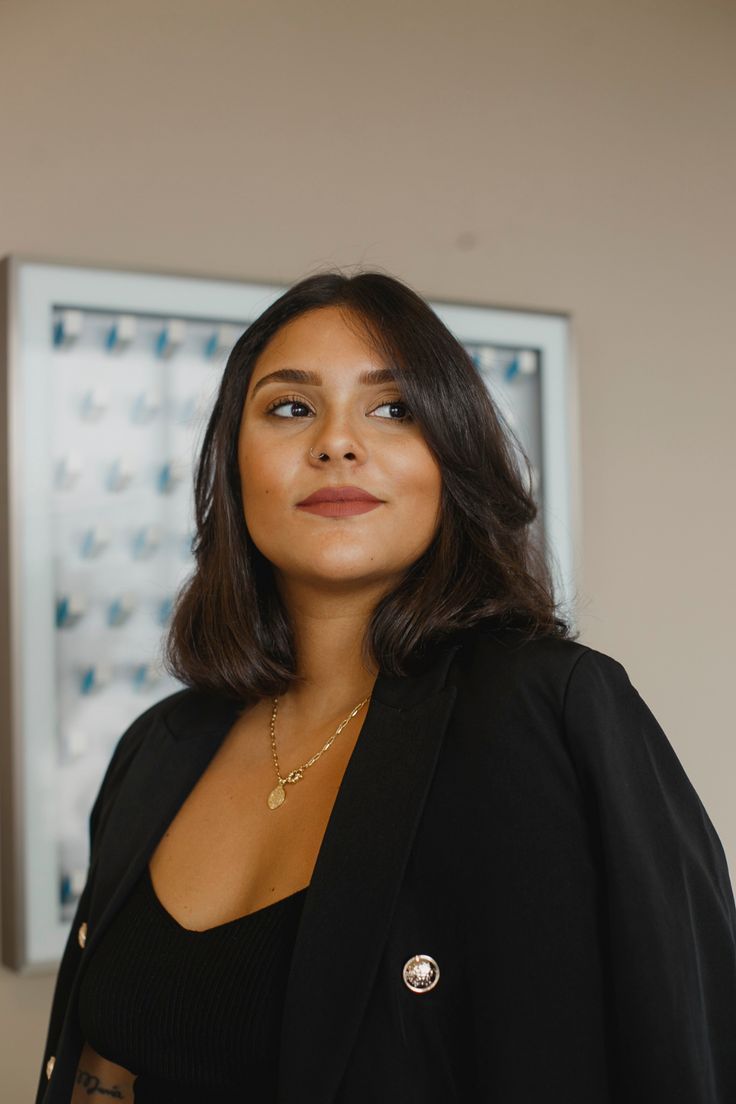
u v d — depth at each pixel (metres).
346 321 1.30
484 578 1.30
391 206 2.54
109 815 1.48
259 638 1.41
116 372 2.27
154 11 2.40
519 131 2.66
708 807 2.70
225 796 1.36
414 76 2.58
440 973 1.10
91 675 2.25
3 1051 2.21
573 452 2.56
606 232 2.72
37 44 2.31
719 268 2.82
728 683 2.74
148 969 1.23
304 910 1.12
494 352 2.52
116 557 2.27
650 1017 1.02
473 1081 1.08
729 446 2.79
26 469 2.20
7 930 2.20
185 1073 1.18
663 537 2.71
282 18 2.49
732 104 2.86
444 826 1.12
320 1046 1.07
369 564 1.25
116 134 2.36
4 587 2.21
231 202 2.43
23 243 2.28
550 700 1.14
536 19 2.69
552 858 1.09
